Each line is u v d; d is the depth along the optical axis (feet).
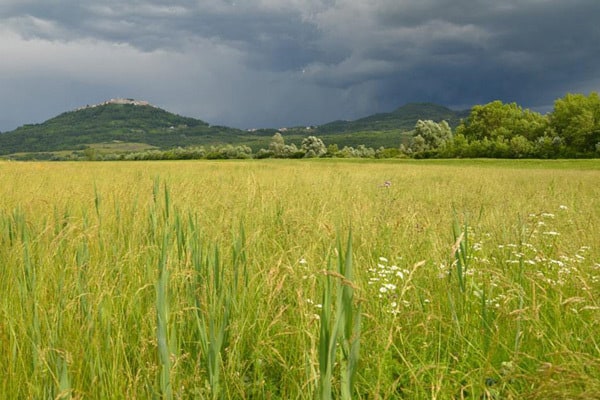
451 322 10.55
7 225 15.17
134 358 9.21
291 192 30.19
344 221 18.67
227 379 8.79
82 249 12.29
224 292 10.21
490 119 351.67
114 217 18.48
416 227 18.93
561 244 16.62
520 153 272.72
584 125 275.39
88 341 8.68
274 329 10.72
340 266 7.15
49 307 10.26
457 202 34.06
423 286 13.57
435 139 360.69
